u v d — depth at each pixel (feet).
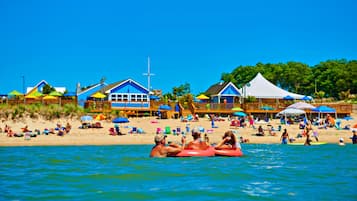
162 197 35.04
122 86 196.85
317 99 319.27
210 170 51.75
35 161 64.90
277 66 424.46
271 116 180.24
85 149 92.79
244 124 149.89
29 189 38.88
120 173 49.26
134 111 177.27
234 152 68.18
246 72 431.43
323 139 124.06
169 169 52.60
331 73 390.42
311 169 54.13
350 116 180.55
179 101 197.16
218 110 179.93
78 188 39.37
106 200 33.83
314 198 34.81
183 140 86.02
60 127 130.82
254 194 36.37
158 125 147.95
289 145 108.06
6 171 52.16
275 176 47.29
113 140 115.14
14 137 117.19
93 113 160.04
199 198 34.63
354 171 52.34
